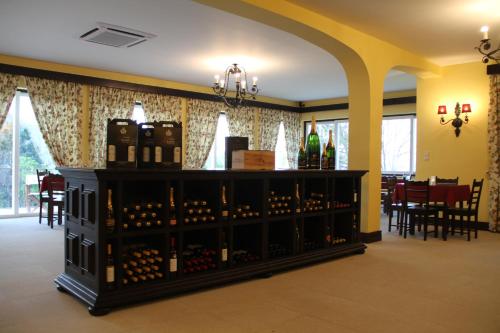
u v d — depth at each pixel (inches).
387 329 107.7
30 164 313.4
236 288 141.2
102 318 112.0
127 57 277.9
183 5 184.2
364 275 159.6
